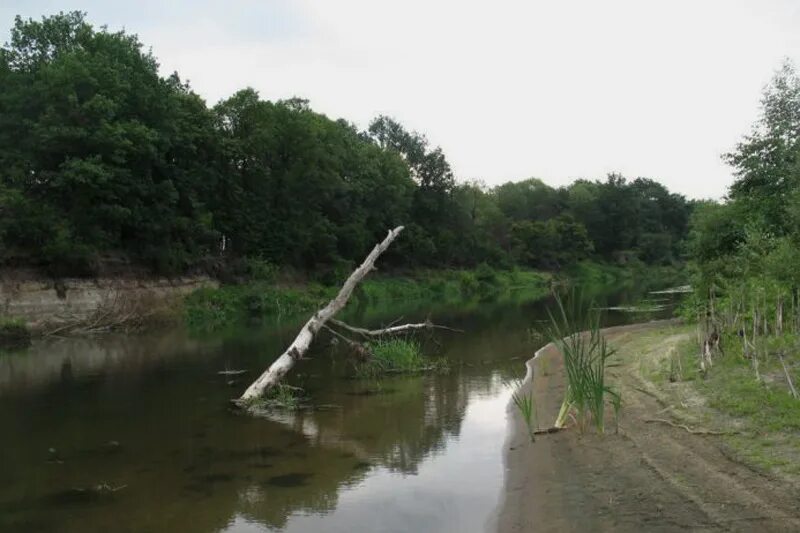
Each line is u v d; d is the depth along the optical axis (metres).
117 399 14.72
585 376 10.27
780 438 8.51
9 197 28.78
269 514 7.94
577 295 54.69
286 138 52.06
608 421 10.82
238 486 8.95
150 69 38.28
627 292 59.81
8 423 12.54
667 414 10.59
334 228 57.22
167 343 25.28
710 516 6.60
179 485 9.01
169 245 38.88
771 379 11.29
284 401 14.13
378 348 18.41
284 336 27.62
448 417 12.73
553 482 8.42
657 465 8.32
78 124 32.69
